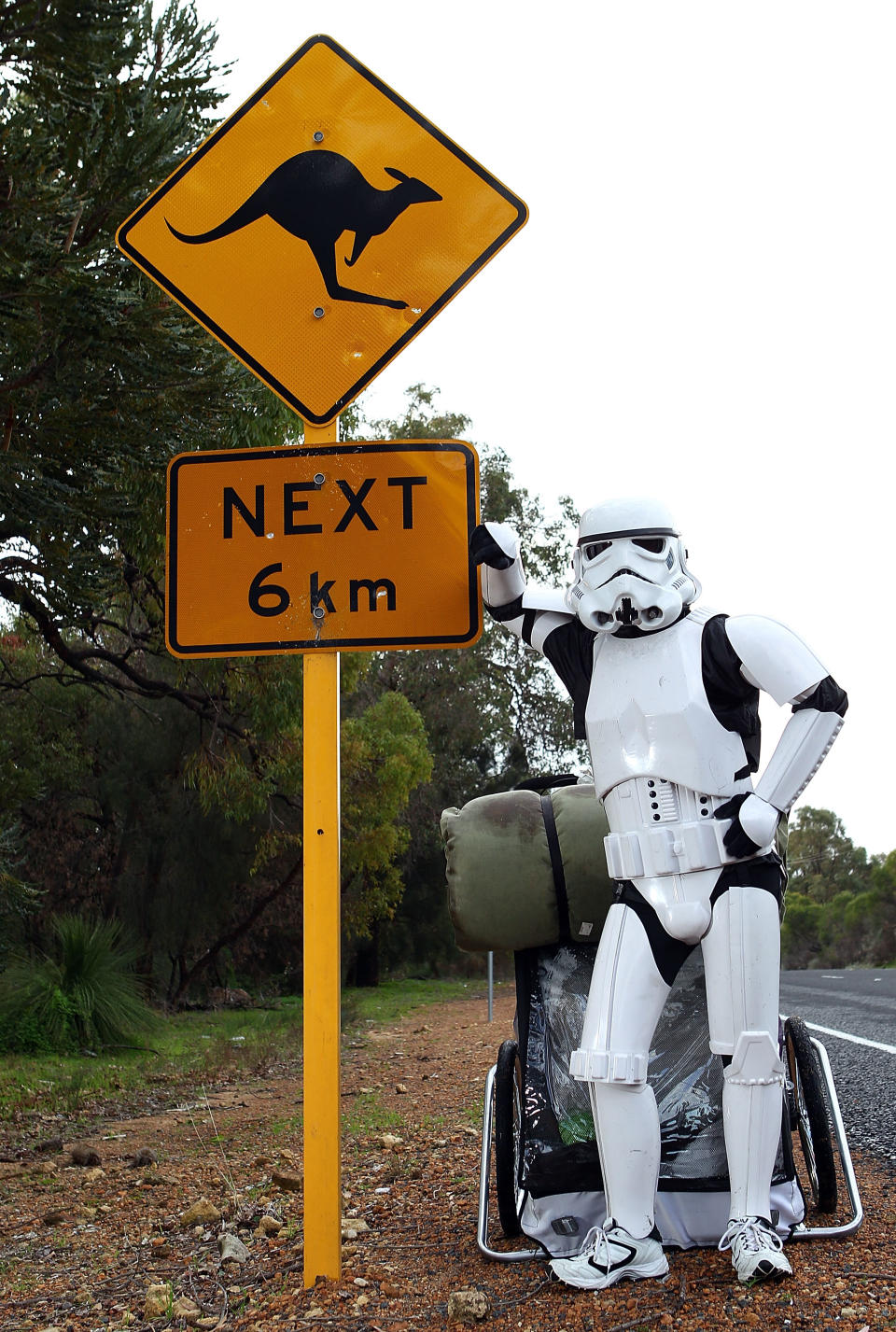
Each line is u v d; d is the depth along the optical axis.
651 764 3.41
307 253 3.92
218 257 3.93
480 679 31.77
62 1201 5.65
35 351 6.52
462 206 3.90
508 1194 3.84
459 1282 3.48
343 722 21.92
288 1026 15.10
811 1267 3.33
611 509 3.54
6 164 6.17
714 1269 3.33
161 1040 14.31
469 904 3.83
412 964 33.62
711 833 3.36
